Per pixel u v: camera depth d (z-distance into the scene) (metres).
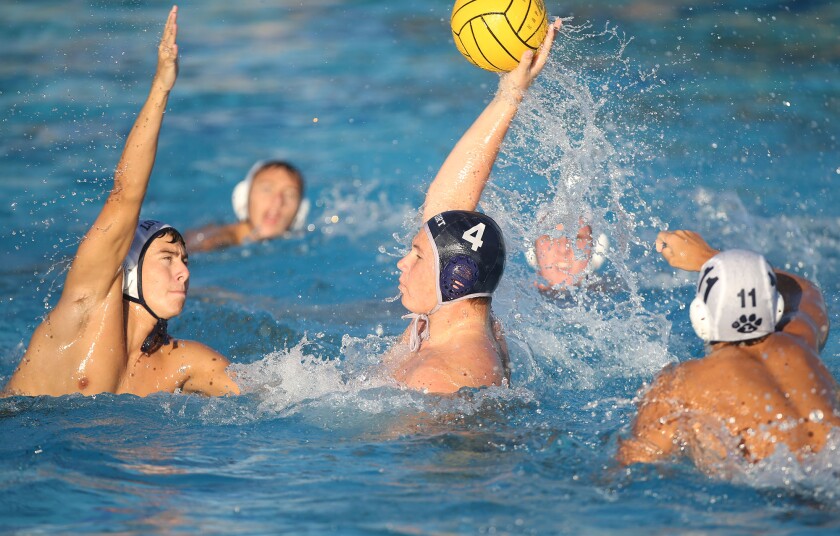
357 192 34.31
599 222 20.94
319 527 11.05
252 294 24.41
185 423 14.82
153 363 16.36
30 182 32.66
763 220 28.58
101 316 15.56
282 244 29.56
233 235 29.91
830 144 35.84
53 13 58.75
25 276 24.66
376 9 63.38
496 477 12.50
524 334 18.86
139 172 14.50
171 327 20.84
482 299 15.56
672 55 46.16
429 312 15.65
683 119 37.41
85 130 38.53
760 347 12.60
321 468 12.95
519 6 16.08
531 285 20.48
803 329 13.20
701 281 12.70
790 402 12.07
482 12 16.17
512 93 16.75
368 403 15.22
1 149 35.94
